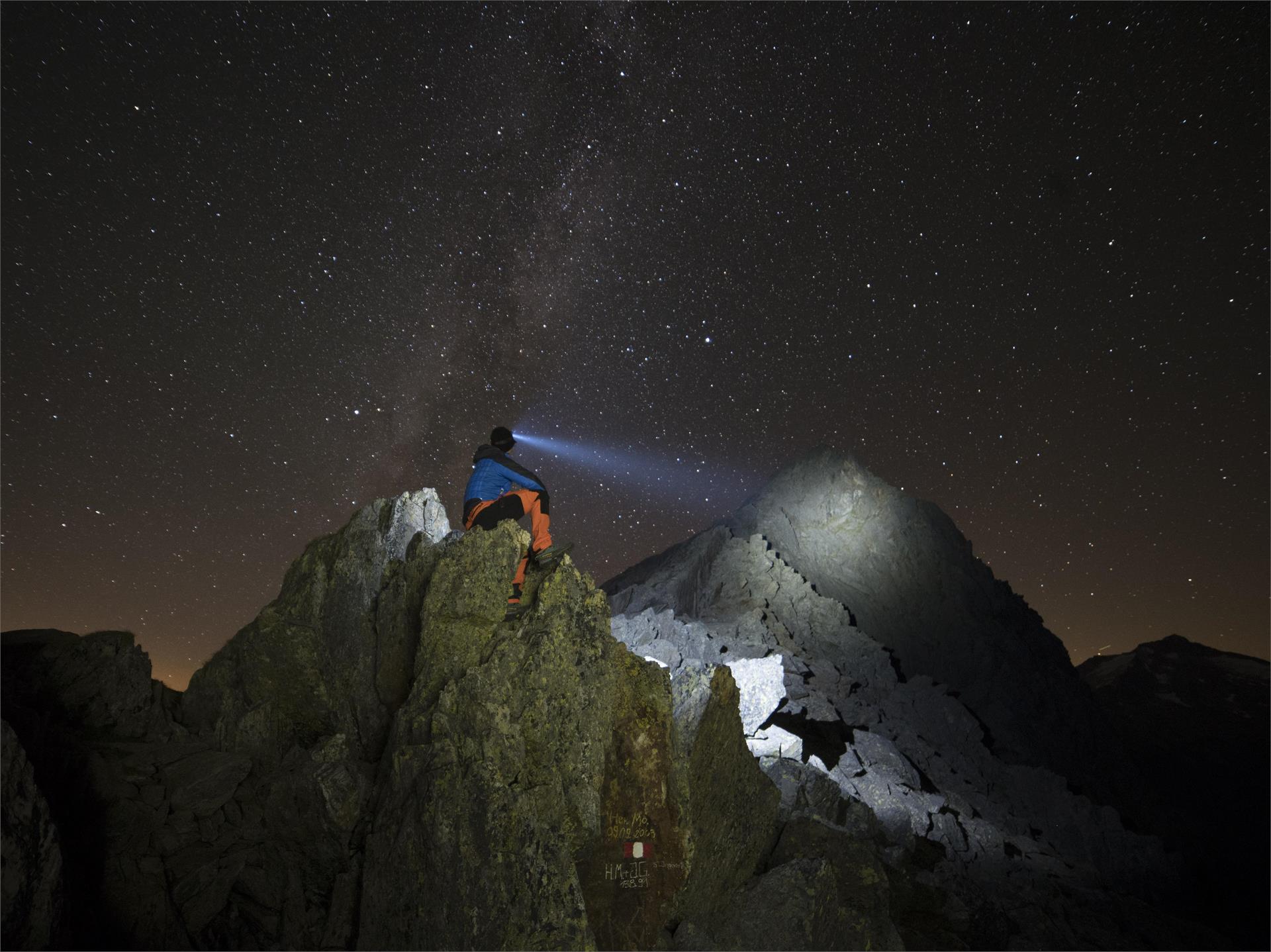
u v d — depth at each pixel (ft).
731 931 20.18
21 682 19.06
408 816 17.06
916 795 36.86
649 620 43.37
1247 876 51.21
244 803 18.76
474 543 20.17
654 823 19.25
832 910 21.16
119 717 19.65
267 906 17.95
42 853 14.46
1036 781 46.29
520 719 18.17
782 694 34.53
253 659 20.88
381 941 16.71
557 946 16.01
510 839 16.43
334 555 22.16
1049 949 27.76
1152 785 57.36
